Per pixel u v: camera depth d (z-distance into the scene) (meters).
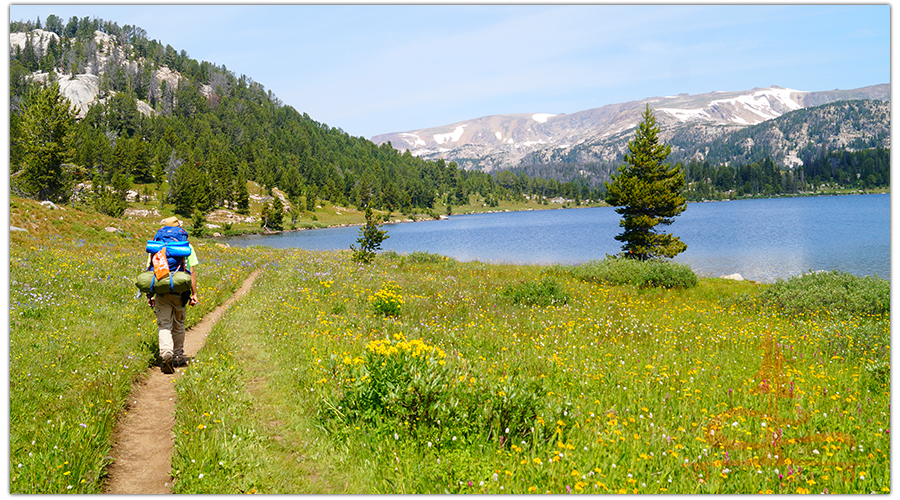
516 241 81.12
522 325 13.16
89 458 4.47
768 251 50.88
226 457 4.70
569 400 6.64
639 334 12.61
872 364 9.48
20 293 10.13
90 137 178.88
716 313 17.50
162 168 185.38
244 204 168.25
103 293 12.07
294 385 6.93
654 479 4.88
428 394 5.77
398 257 36.62
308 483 4.51
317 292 16.00
